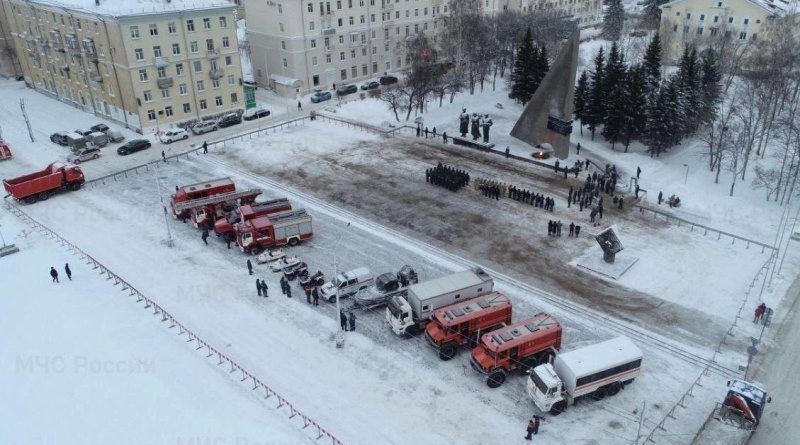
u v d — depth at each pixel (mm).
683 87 64562
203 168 61812
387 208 52531
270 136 71125
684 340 35000
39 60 86000
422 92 76688
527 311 37875
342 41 90438
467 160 63344
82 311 38406
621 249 42000
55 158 64625
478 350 31969
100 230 49250
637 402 30453
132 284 41469
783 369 32656
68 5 72812
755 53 80312
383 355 34250
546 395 28797
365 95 86250
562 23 110250
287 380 32312
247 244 44344
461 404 30500
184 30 71562
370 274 40344
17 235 48344
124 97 72062
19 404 30656
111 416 29766
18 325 37000
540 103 63594
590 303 38688
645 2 121750
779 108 67125
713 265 42969
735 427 28797
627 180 57906
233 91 78750
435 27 103375
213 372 32969
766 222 49469
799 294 39188
